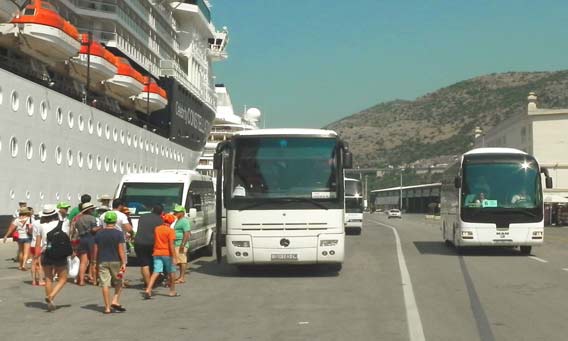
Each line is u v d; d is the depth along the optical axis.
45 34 33.97
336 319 9.86
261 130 16.08
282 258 15.36
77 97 40.84
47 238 11.12
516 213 21.02
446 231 26.30
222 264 19.66
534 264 18.91
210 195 24.00
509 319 9.79
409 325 9.28
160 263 12.71
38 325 9.64
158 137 52.25
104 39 44.97
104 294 10.79
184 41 61.22
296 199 15.43
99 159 40.75
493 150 22.09
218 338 8.48
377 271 17.14
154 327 9.36
